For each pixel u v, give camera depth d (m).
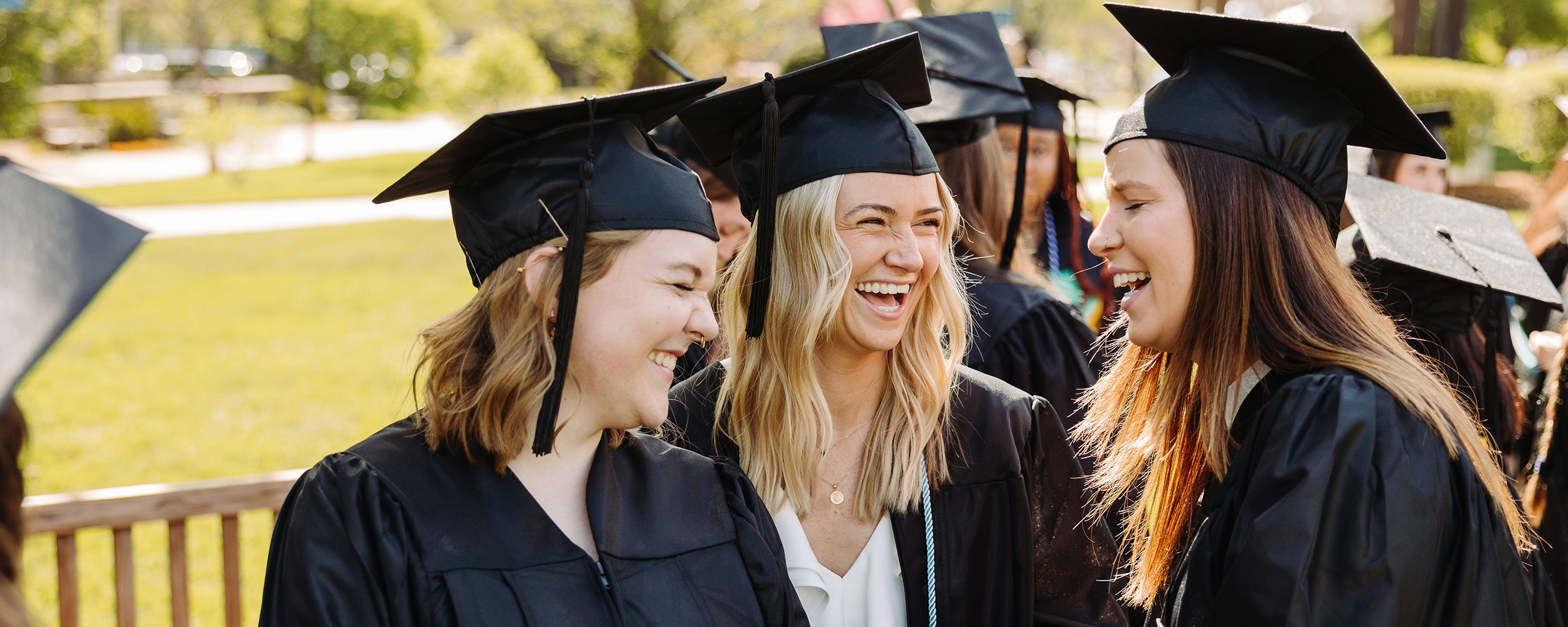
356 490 1.39
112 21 39.28
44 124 27.77
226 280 12.90
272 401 7.84
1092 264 3.69
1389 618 1.39
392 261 14.09
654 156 1.51
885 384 1.95
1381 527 1.42
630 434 1.66
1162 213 1.65
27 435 1.02
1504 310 2.91
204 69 37.16
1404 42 16.28
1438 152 1.72
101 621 4.40
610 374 1.44
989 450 1.94
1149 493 1.91
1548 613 1.75
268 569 1.45
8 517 0.99
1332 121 1.67
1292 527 1.43
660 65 20.50
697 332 1.48
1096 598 2.06
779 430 1.87
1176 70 1.88
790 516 1.87
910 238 1.78
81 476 6.25
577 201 1.40
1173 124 1.65
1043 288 2.65
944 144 2.60
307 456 6.62
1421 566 1.42
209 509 3.11
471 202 1.49
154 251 14.80
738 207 2.98
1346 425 1.47
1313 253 1.64
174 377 8.55
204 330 10.25
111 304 11.53
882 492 1.88
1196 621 1.54
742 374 1.91
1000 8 39.84
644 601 1.45
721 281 2.20
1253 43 1.68
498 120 1.41
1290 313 1.61
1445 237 2.46
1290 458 1.48
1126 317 2.00
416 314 10.95
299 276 13.11
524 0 22.78
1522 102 13.12
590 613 1.41
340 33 39.81
